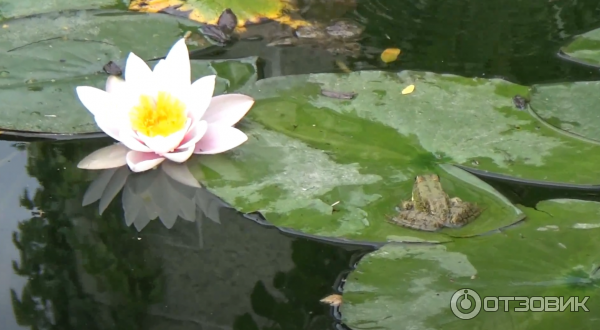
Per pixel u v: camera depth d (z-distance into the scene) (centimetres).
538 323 118
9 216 127
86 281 123
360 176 128
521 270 121
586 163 129
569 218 125
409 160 130
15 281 123
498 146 131
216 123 131
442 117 133
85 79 135
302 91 136
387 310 120
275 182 128
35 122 132
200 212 127
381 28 148
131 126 130
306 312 121
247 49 143
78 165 131
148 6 146
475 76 141
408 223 125
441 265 122
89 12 144
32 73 135
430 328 118
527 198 127
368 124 133
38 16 142
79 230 126
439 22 150
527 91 136
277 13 148
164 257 125
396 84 136
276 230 126
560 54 145
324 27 147
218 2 147
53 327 120
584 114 133
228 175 129
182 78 131
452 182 128
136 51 139
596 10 153
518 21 151
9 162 131
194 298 122
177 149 130
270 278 123
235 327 120
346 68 141
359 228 125
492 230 124
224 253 125
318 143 131
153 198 128
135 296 122
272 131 132
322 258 124
